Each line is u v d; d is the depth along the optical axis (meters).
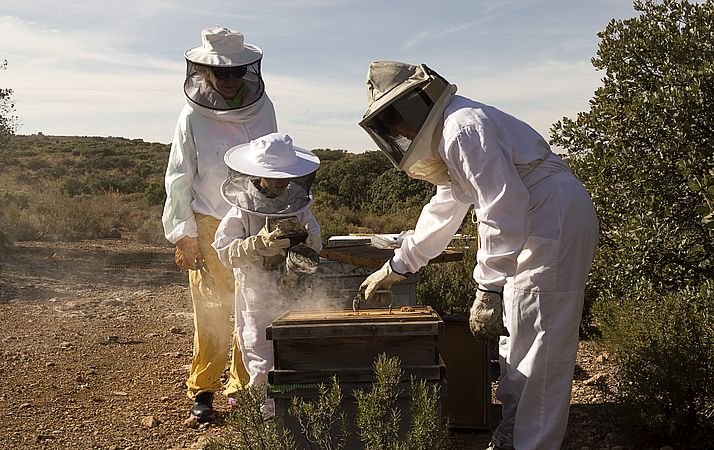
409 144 3.54
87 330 7.58
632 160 5.70
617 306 5.51
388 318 3.42
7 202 18.02
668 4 6.33
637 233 5.50
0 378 5.78
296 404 3.25
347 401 3.29
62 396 5.37
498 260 3.32
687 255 5.51
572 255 3.49
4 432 4.58
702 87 5.53
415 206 20.33
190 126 4.96
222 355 4.93
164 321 8.09
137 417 4.97
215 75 4.80
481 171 3.30
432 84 3.37
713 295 4.98
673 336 4.28
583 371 5.62
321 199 26.05
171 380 5.87
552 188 3.49
